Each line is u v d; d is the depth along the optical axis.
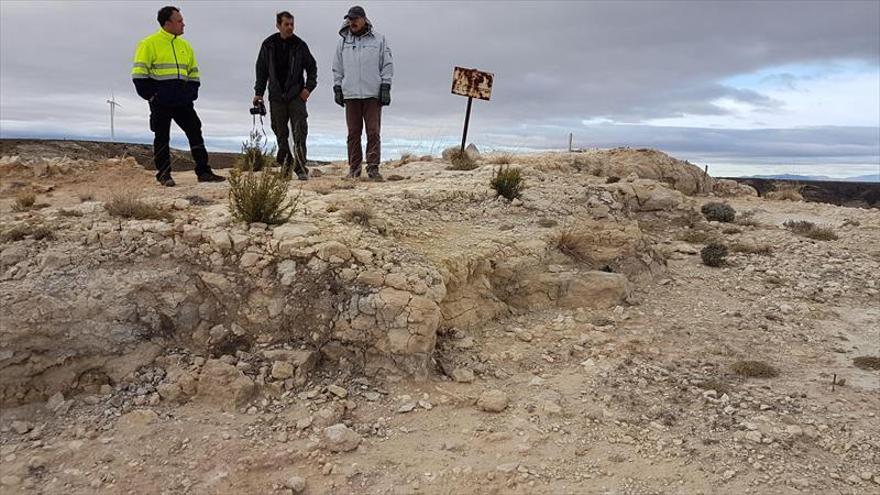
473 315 6.72
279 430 4.81
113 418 4.77
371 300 5.59
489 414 5.21
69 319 5.07
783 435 4.98
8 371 4.80
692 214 11.64
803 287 8.48
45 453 4.38
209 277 5.68
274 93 9.41
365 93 9.59
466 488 4.32
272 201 6.35
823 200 19.81
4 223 5.88
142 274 5.54
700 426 5.12
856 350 6.75
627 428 5.07
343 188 8.95
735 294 8.22
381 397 5.29
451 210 8.69
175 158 16.67
